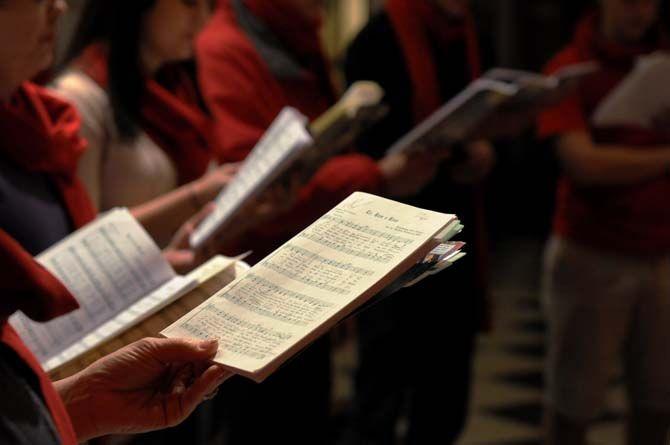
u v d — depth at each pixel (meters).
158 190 2.77
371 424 3.66
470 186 3.62
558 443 3.81
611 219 3.63
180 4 2.72
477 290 3.68
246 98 2.92
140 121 2.75
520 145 10.28
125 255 2.01
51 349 1.90
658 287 3.64
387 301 3.59
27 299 1.34
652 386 3.71
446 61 3.73
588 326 3.70
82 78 2.65
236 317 1.41
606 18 3.76
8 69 1.85
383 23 3.65
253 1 3.03
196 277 1.82
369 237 1.42
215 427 3.17
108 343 1.80
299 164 2.59
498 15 10.69
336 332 5.20
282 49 3.05
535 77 3.20
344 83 3.76
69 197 2.19
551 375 3.81
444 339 3.64
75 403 1.50
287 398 2.94
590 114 3.73
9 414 1.28
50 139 2.14
